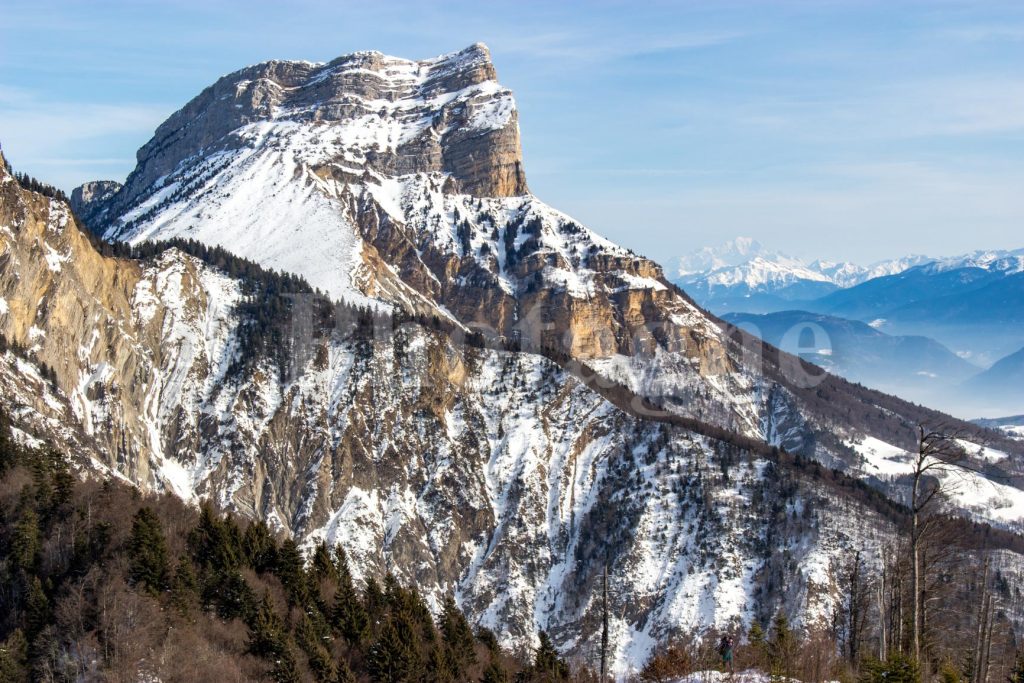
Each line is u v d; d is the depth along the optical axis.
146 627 119.81
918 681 81.31
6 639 119.75
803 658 103.25
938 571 117.38
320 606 143.00
